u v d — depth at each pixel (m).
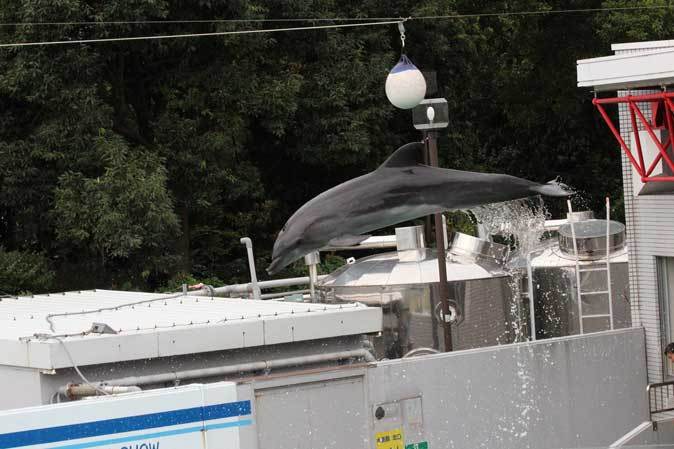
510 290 33.06
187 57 49.31
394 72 25.39
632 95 29.11
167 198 45.25
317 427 22.33
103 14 44.75
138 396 17.45
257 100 50.06
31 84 45.28
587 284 33.75
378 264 32.91
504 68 78.75
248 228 61.38
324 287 33.19
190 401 17.97
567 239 33.97
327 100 53.50
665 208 29.42
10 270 46.28
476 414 25.02
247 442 21.27
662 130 28.56
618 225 34.56
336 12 56.72
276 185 62.38
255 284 32.25
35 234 48.56
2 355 20.22
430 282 31.53
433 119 28.03
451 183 21.36
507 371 25.75
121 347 20.03
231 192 52.91
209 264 60.53
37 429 16.45
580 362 27.59
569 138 81.75
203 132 51.19
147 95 53.19
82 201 44.84
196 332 20.97
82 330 20.94
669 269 29.86
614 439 28.39
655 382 29.53
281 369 22.28
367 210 21.22
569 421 27.16
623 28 67.81
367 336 24.66
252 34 49.56
